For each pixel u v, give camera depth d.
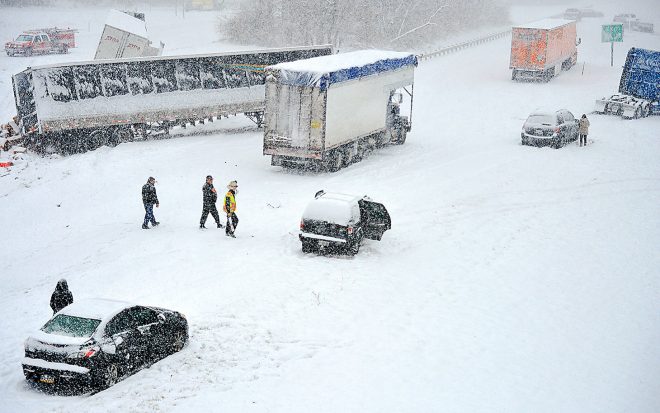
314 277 18.56
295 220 23.45
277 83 28.33
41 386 12.83
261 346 14.70
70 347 12.26
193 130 38.16
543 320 17.09
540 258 21.39
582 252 22.11
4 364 13.91
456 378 13.88
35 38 58.38
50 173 29.12
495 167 31.88
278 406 12.30
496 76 59.38
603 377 14.42
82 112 32.34
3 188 27.53
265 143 28.98
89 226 23.64
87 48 64.50
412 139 37.97
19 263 20.50
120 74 33.53
